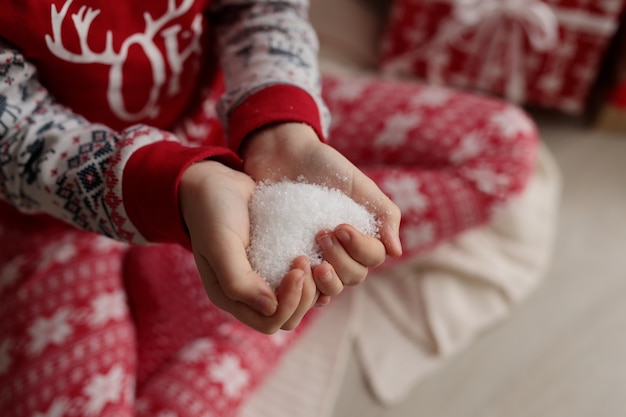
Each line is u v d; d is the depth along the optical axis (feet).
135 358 2.52
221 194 1.73
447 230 2.81
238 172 1.85
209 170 1.79
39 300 2.42
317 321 2.99
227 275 1.61
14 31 1.91
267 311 1.59
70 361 2.32
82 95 2.17
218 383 2.52
